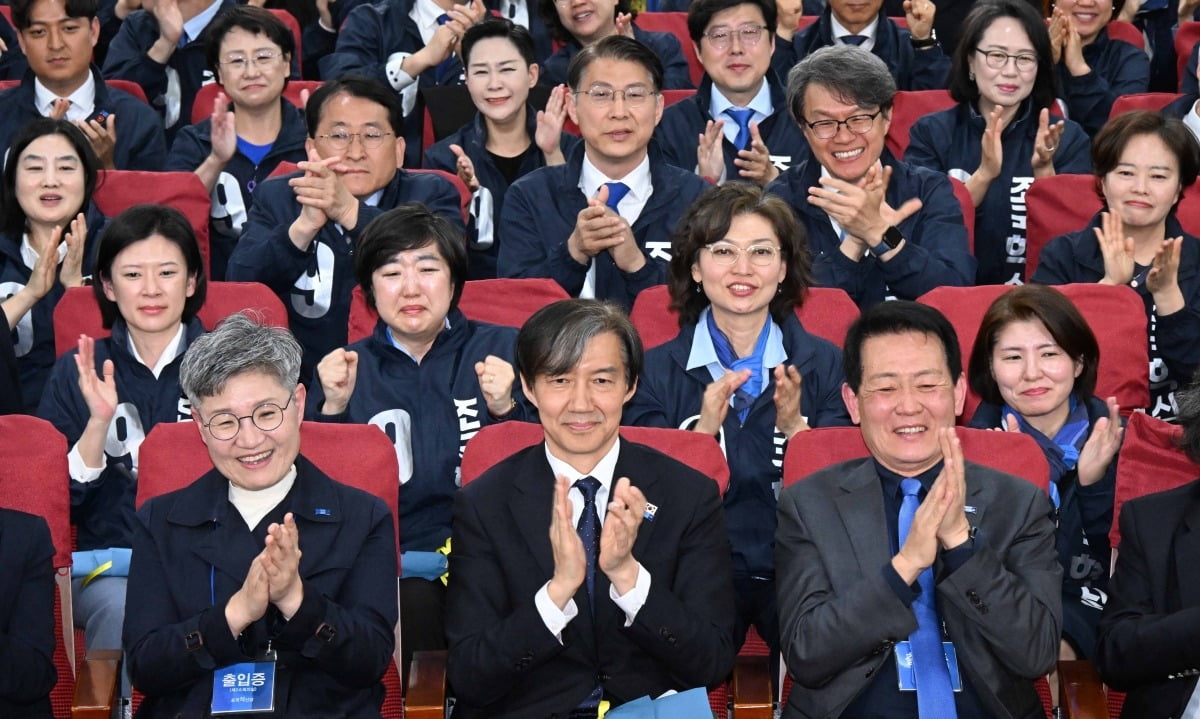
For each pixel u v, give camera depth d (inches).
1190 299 184.5
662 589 123.3
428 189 204.2
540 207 196.5
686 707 120.1
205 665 120.0
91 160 192.4
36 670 125.7
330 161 185.6
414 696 123.4
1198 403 130.4
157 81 261.1
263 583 117.3
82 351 153.8
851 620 121.5
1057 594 125.6
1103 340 166.4
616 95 189.2
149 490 135.5
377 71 252.5
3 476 137.4
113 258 159.9
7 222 191.6
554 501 127.0
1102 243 177.6
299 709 124.5
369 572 127.9
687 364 158.1
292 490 128.8
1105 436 146.9
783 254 155.6
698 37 223.1
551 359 125.7
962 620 124.3
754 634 156.1
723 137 224.4
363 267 157.8
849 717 125.6
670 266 159.6
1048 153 209.6
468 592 127.5
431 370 160.9
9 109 233.8
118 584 150.3
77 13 228.7
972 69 217.5
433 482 157.8
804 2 292.0
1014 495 129.7
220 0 264.1
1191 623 121.6
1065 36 245.3
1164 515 130.6
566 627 126.6
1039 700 127.9
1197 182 197.0
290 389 124.7
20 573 127.9
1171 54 273.4
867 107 184.7
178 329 164.6
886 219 179.2
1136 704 128.7
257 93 221.6
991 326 151.9
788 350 158.1
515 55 220.8
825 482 132.4
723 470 138.8
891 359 127.5
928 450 128.0
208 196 201.8
